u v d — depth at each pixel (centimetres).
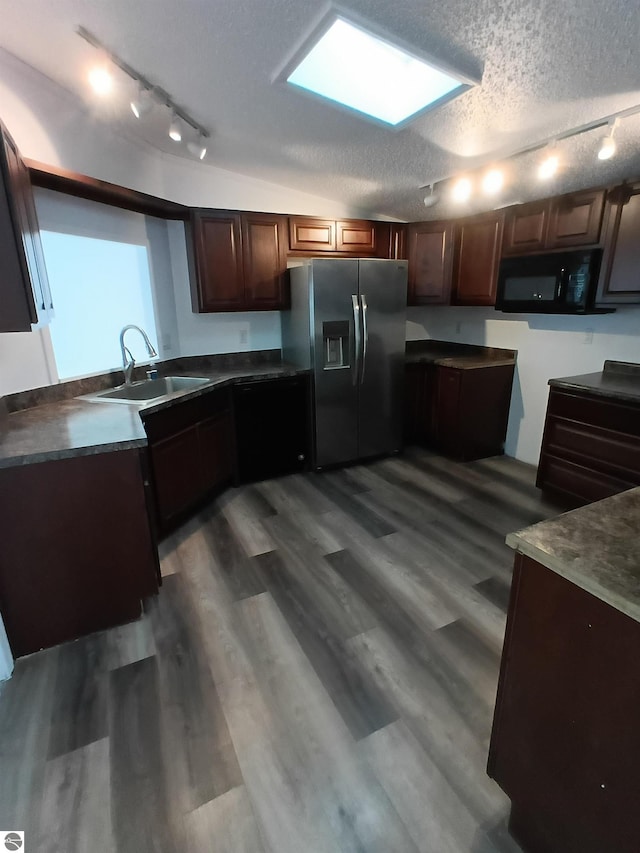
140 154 299
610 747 92
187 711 158
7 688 169
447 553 254
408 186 319
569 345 344
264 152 286
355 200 379
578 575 92
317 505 314
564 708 101
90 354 295
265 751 144
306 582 229
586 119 197
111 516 188
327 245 372
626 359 309
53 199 248
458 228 381
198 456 298
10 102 207
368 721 154
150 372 315
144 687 169
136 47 170
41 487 174
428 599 215
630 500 126
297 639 191
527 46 145
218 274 338
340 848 119
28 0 153
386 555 252
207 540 270
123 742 147
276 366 370
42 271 202
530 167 262
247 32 156
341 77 180
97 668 178
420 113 199
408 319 463
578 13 129
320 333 343
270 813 127
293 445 363
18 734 151
